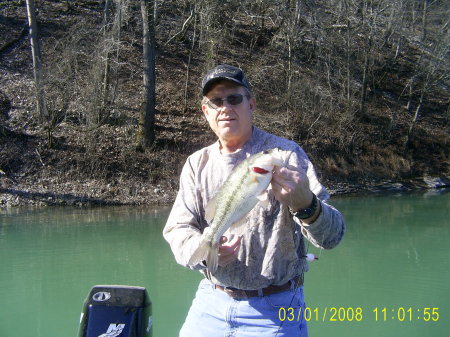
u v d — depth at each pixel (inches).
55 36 868.0
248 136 108.7
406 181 812.6
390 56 1111.6
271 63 956.0
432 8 1196.5
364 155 842.2
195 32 940.6
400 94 1064.8
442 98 1088.2
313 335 213.2
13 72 773.9
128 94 796.0
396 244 380.2
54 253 355.9
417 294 264.2
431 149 912.3
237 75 104.3
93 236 412.2
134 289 126.3
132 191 625.6
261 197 94.8
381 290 272.7
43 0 992.9
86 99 681.6
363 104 930.7
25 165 626.2
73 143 665.0
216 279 104.3
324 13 973.8
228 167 107.3
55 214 523.2
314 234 94.1
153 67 697.6
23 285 284.5
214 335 105.3
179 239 104.9
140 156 675.4
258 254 100.5
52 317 239.8
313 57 1002.7
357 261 331.9
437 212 535.5
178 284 289.0
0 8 932.6
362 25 971.3
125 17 897.5
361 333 212.5
